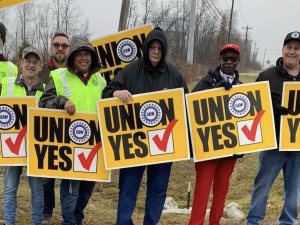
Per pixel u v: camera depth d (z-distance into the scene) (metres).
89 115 4.80
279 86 4.99
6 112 4.88
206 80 4.96
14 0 6.09
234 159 4.96
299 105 4.96
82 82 4.87
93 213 6.91
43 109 4.78
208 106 4.87
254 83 4.93
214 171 4.94
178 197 11.15
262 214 5.15
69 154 4.83
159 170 4.85
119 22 10.39
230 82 4.92
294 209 5.08
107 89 4.87
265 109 4.93
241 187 10.91
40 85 5.15
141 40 5.87
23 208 6.50
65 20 41.53
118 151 4.76
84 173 4.84
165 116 4.78
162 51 4.64
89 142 4.83
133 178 4.84
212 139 4.86
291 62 4.88
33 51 4.99
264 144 4.91
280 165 5.06
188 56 30.16
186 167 13.34
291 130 4.97
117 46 5.89
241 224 6.42
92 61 4.93
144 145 4.78
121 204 4.84
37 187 5.05
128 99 4.68
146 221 4.86
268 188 5.10
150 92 4.73
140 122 4.76
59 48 5.64
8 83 5.09
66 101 4.68
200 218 4.89
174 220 7.03
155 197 4.86
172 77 4.84
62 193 4.96
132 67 4.80
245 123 4.90
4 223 5.46
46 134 4.81
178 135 4.80
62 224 5.07
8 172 5.00
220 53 4.88
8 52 41.72
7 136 4.90
